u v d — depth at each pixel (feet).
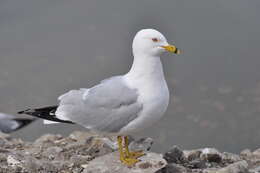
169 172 25.04
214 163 27.61
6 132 43.55
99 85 25.04
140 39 23.65
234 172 24.81
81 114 24.93
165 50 23.54
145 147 28.14
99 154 27.76
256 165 28.35
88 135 31.76
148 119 23.98
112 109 24.06
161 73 23.97
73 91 25.90
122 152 25.03
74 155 27.43
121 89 23.94
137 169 23.98
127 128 24.14
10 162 25.58
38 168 25.05
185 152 29.40
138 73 23.82
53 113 25.77
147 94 23.56
